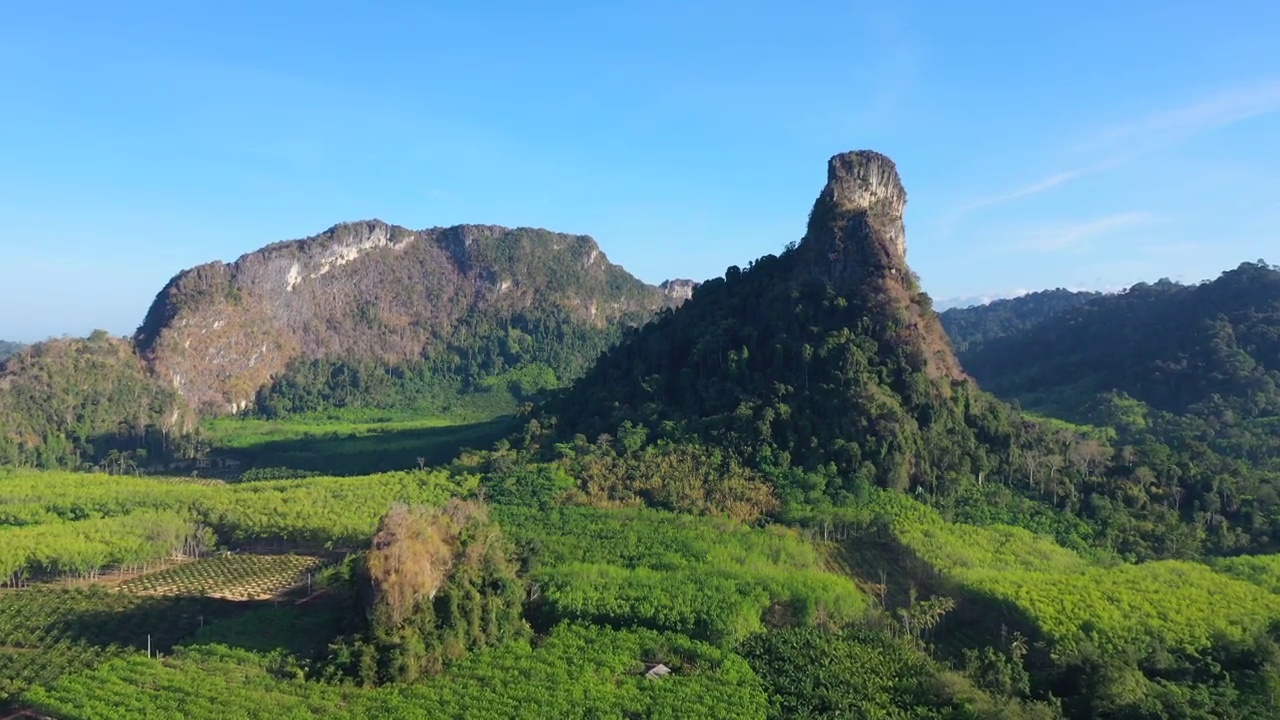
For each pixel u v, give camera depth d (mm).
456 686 65500
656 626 73875
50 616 82938
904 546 90438
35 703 65188
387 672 66688
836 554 94375
